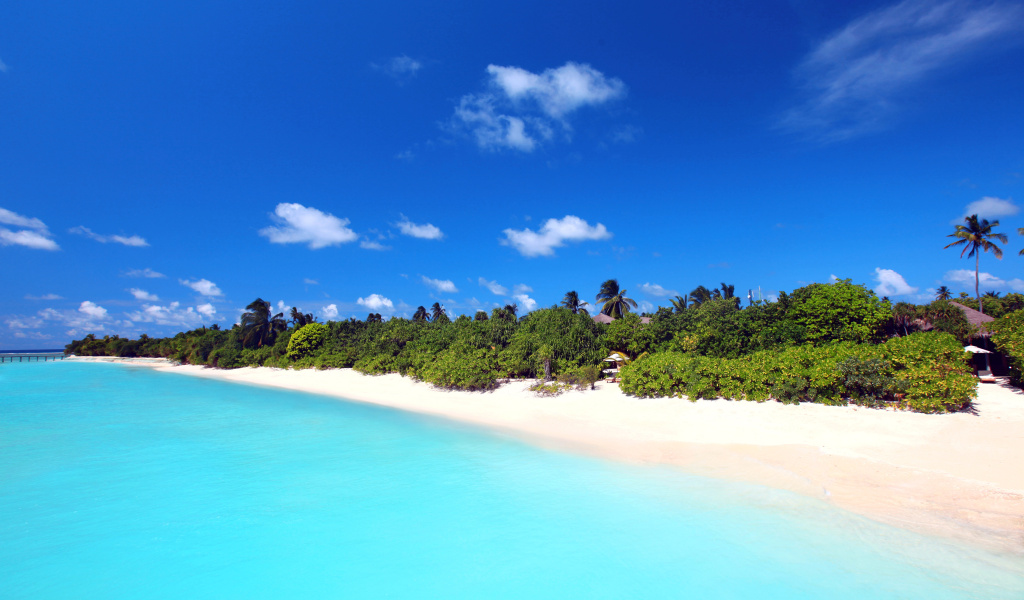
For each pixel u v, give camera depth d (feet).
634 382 75.51
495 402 87.61
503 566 29.81
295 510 38.93
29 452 57.82
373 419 79.97
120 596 27.20
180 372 213.25
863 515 34.88
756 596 25.79
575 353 96.43
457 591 27.20
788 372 64.28
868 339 86.79
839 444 50.52
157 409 94.07
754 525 34.14
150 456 55.67
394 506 39.52
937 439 48.85
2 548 32.65
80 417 83.87
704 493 40.57
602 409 73.77
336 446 59.88
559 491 42.24
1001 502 35.32
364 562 30.66
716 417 62.80
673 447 55.01
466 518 36.94
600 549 31.55
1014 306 139.13
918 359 58.03
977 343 91.30
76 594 27.37
